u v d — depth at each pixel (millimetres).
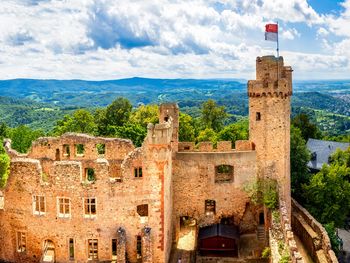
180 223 66562
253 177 62375
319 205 74500
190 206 62500
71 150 60812
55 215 51250
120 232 50188
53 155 60938
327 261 57531
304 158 81750
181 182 62094
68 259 51750
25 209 51938
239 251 58750
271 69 61062
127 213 51406
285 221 50500
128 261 52062
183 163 61750
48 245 53562
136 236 51812
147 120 109688
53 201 51125
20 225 52438
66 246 51625
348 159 90812
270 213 59125
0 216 53031
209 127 125750
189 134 107688
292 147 81250
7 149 62906
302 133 124375
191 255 57906
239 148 64062
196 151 63781
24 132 116062
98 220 51156
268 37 62156
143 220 51875
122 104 117875
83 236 51375
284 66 62125
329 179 74375
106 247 51625
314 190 74188
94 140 60750
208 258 57312
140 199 51406
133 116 121125
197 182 62062
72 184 50562
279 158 62250
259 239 61281
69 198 50812
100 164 50469
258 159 62375
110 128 98250
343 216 74250
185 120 109250
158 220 51688
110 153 60812
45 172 60469
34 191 51438
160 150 50594
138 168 51344
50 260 51375
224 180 63375
